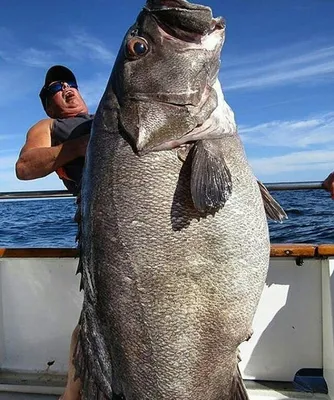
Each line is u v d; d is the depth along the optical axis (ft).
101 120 3.99
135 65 3.87
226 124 3.88
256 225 3.83
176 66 3.79
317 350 5.85
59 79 6.16
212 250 3.69
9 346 6.53
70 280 6.33
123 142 3.80
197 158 3.66
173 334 3.70
